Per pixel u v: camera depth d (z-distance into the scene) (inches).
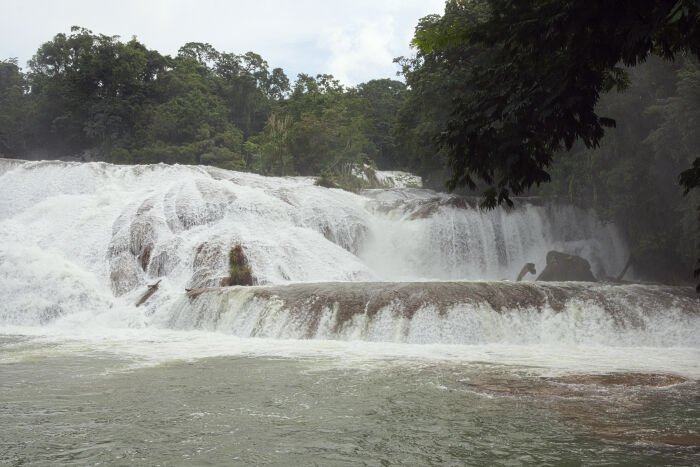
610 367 494.6
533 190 1643.7
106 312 882.1
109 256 1066.7
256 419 308.7
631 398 368.8
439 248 1365.7
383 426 294.7
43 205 1230.3
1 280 911.7
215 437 271.7
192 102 3029.0
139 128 3011.8
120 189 1401.3
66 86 3171.8
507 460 236.5
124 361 522.0
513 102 339.0
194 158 2785.4
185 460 234.8
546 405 345.4
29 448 251.0
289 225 1257.4
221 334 738.2
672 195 1196.5
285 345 629.0
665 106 1035.9
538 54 334.6
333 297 711.7
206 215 1210.6
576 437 273.4
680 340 642.2
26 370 473.7
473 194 1680.6
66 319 864.3
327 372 465.1
